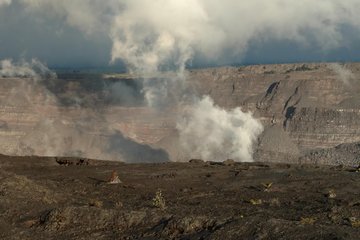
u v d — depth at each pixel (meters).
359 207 31.80
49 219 27.08
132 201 35.03
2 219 27.56
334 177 46.44
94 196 37.00
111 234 25.20
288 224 23.31
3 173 35.69
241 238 22.61
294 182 44.09
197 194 38.47
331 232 21.98
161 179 46.19
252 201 34.50
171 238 23.81
